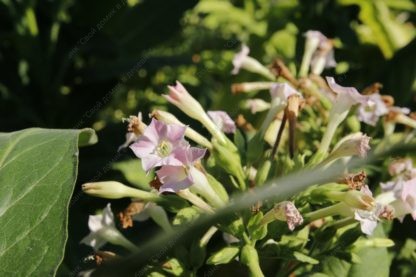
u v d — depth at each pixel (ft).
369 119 2.95
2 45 3.95
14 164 2.54
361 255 2.75
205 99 4.10
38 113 3.89
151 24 4.02
